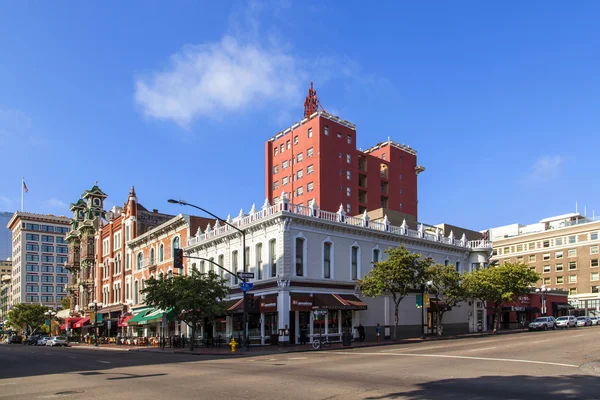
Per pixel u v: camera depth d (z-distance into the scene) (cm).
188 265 5278
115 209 8331
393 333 4606
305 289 4009
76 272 9112
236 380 1722
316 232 4194
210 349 3891
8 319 10856
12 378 2131
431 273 4197
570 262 9069
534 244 9688
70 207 9494
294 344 3891
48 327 9912
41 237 15288
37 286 14925
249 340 4000
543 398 1235
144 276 6225
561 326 6088
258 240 4259
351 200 7781
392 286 4094
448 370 1838
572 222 9644
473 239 6569
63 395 1488
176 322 5581
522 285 5091
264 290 4062
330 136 7731
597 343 3070
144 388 1590
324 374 1820
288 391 1425
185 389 1534
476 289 4722
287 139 8175
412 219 5656
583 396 1255
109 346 5750
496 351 2611
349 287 4353
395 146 8894
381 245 4738
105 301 7481
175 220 5484
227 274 4609
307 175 7662
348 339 3553
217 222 4938
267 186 8344
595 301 8581
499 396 1270
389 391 1380
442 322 5184
